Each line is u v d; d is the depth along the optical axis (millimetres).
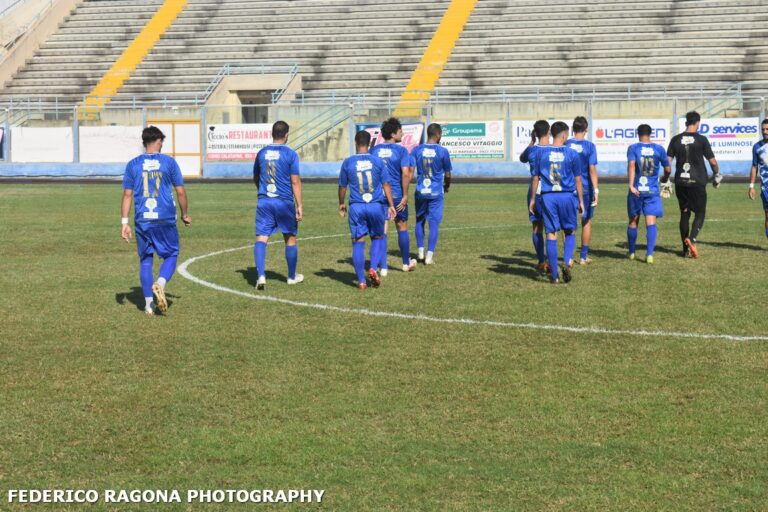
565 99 119188
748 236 49219
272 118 116312
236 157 114125
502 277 36500
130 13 145750
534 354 24031
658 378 21734
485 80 123688
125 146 115812
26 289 34281
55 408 19844
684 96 115750
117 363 23469
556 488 15531
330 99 123562
